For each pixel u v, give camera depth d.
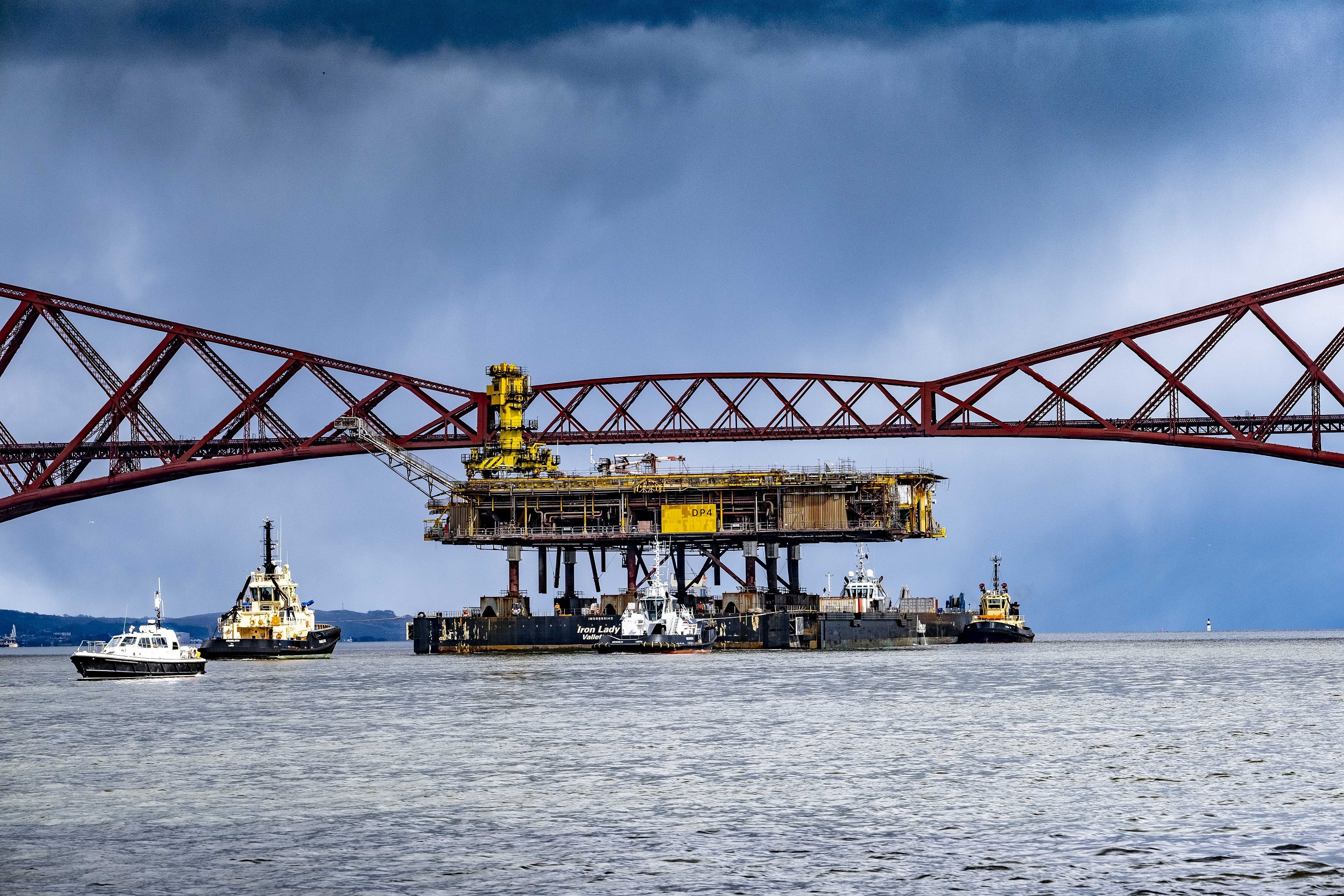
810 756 162.38
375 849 114.56
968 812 126.88
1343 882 102.56
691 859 110.19
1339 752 161.88
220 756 167.12
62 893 102.69
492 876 105.88
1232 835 116.56
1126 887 101.75
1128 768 151.25
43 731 198.00
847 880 103.94
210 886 104.06
